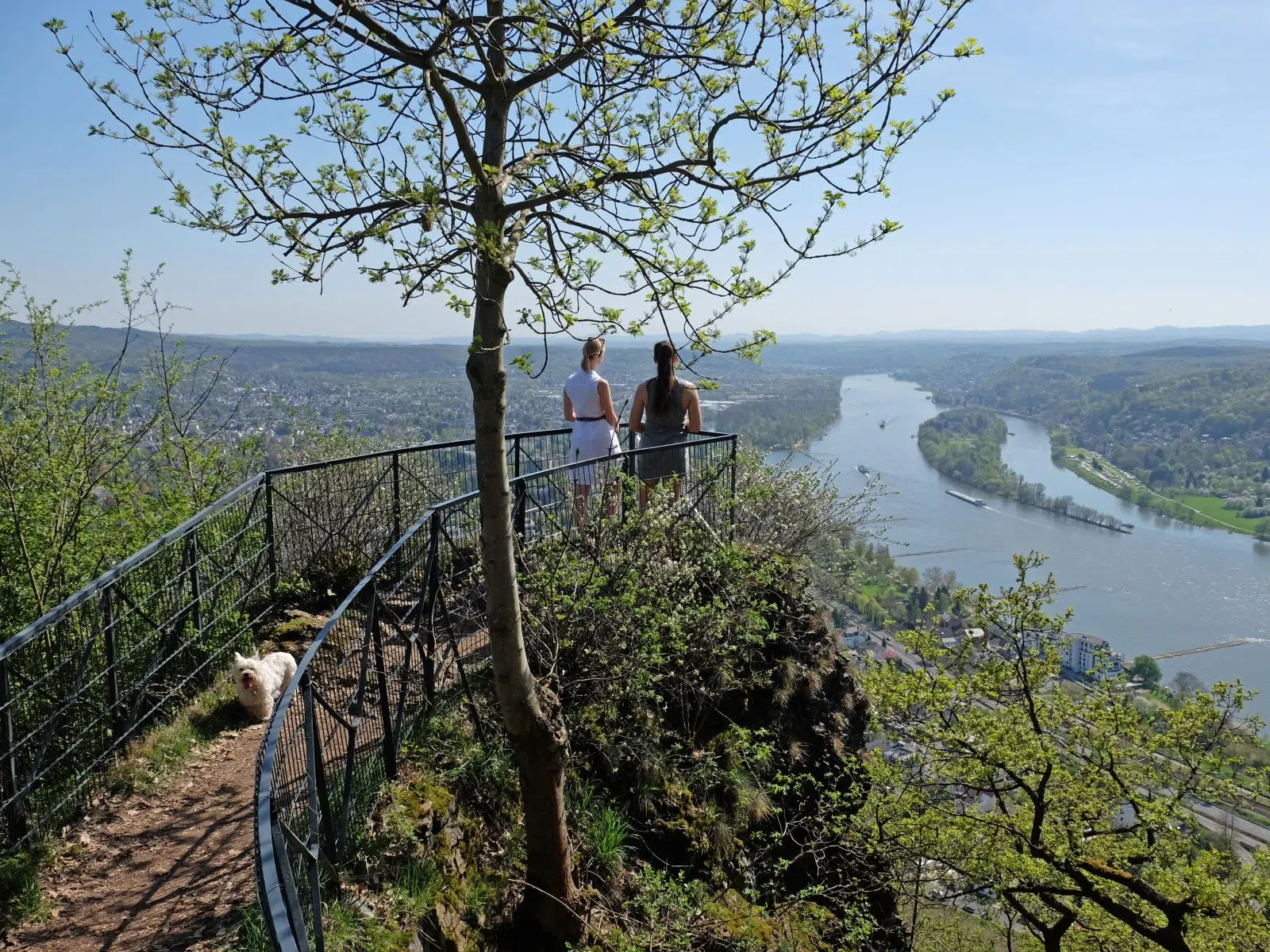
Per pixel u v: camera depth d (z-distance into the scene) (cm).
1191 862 761
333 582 743
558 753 430
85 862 418
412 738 507
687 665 658
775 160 328
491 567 387
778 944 557
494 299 341
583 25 316
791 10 302
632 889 513
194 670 595
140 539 916
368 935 362
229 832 444
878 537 989
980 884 802
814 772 730
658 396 735
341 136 337
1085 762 850
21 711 461
